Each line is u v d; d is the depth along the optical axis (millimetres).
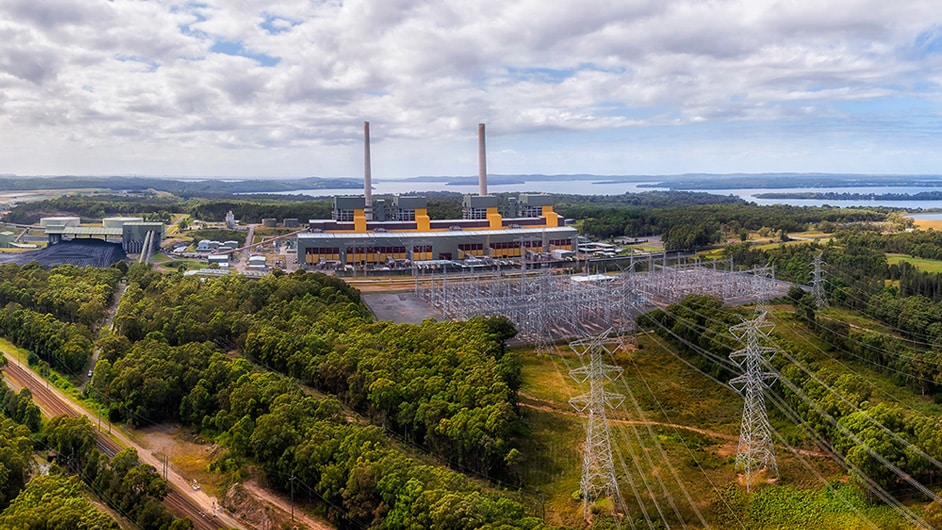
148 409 162375
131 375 165125
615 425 152750
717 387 176750
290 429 133250
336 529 118188
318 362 173375
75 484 118438
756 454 134875
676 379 183125
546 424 151625
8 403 159750
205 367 173250
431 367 163750
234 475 134875
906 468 120312
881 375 184625
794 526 114250
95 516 105062
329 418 141500
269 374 162375
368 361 163625
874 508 118125
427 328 194625
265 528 119938
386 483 113312
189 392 165125
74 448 138375
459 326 195500
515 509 105812
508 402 140000
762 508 119250
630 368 192000
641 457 137500
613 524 113312
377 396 149375
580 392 171125
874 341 194500
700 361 192625
